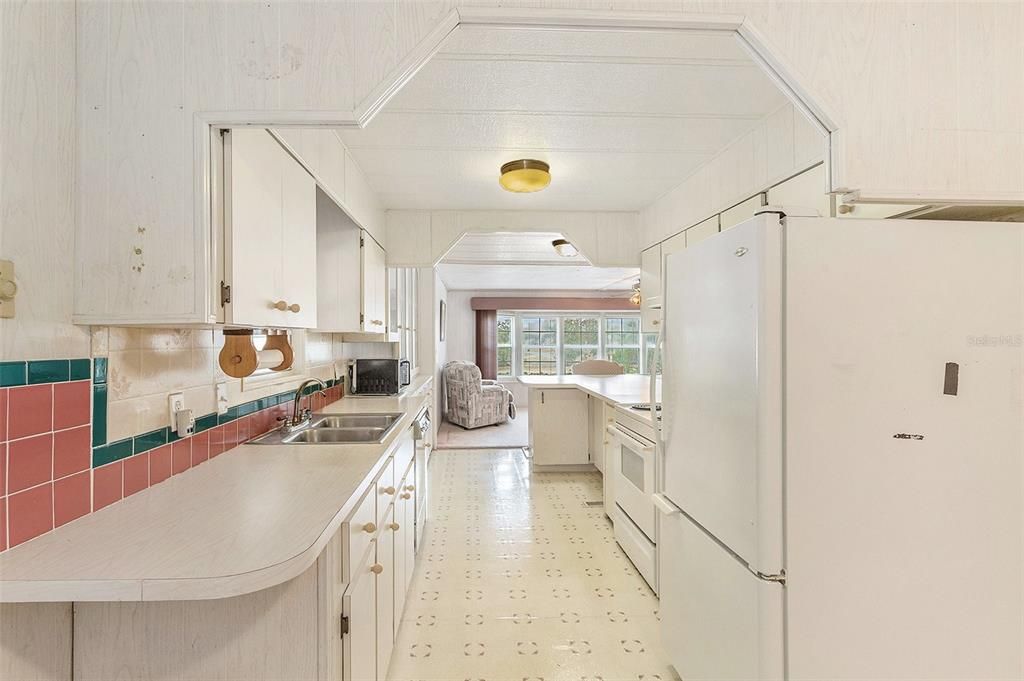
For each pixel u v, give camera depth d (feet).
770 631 3.98
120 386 4.09
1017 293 4.16
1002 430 4.14
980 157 4.01
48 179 3.43
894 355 4.06
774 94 6.46
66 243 3.58
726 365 4.54
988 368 4.13
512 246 15.56
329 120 3.70
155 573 2.86
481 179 9.70
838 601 4.01
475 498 12.62
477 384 22.66
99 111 3.66
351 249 9.05
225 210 3.92
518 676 5.96
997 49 4.02
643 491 8.28
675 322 5.76
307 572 3.54
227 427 5.82
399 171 9.13
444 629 6.86
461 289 29.81
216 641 3.47
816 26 3.87
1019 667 4.12
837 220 4.04
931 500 4.08
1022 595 4.14
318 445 6.06
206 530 3.47
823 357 4.00
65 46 3.59
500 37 5.20
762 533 4.02
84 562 3.00
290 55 3.69
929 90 3.97
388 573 5.87
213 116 3.68
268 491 4.31
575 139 7.86
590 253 12.20
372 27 3.70
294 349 8.31
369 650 4.84
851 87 3.90
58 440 3.50
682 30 3.82
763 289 4.00
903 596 4.05
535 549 9.50
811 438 3.99
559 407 14.96
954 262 4.12
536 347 31.17
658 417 7.48
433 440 18.10
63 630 3.31
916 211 4.91
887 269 4.06
